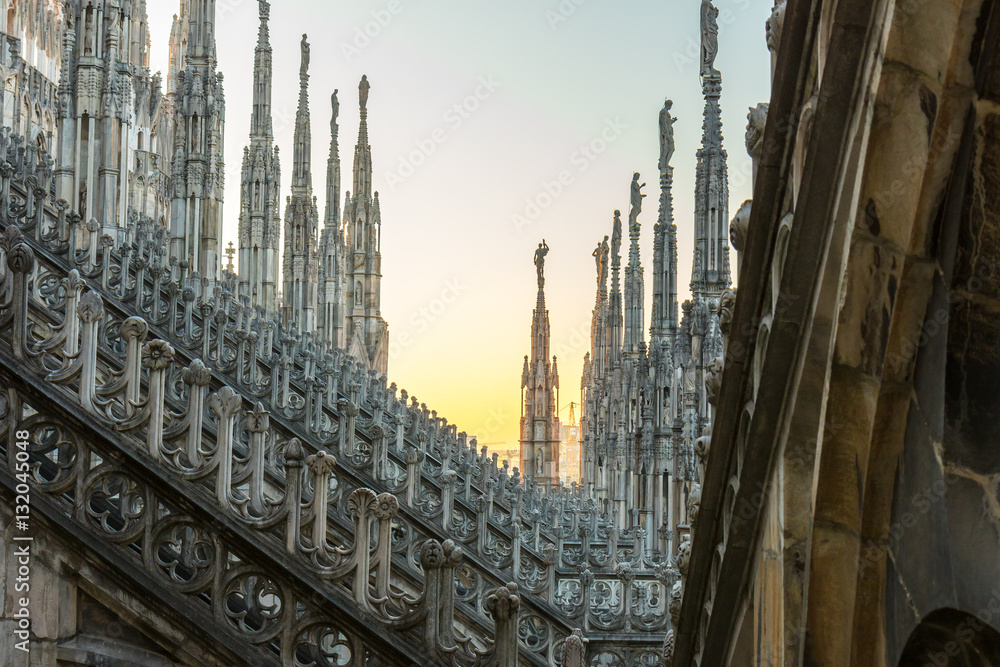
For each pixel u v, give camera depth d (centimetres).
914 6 341
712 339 2108
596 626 1517
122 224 2698
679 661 602
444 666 712
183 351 1778
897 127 357
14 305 762
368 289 6544
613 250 5284
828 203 405
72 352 769
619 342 5228
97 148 2653
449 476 1653
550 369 6644
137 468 738
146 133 5897
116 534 731
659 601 1582
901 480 381
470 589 1583
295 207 5400
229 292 3469
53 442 747
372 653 719
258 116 4725
